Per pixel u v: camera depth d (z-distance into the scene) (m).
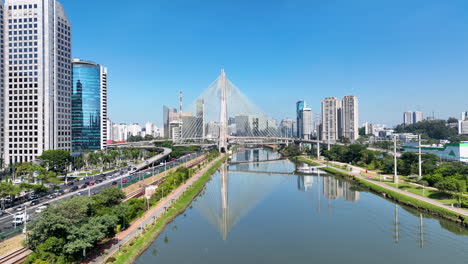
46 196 142.12
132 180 168.62
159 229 114.25
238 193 195.00
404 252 99.50
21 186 133.00
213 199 176.12
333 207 156.38
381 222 130.00
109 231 98.50
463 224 117.19
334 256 97.12
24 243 78.44
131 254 89.75
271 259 94.50
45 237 77.44
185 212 144.62
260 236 115.06
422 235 114.06
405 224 126.81
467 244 105.00
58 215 79.56
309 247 104.25
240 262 92.12
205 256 95.88
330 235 115.94
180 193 172.50
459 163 195.12
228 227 124.62
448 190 144.00
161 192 157.62
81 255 82.75
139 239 100.25
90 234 80.56
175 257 94.75
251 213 146.88
